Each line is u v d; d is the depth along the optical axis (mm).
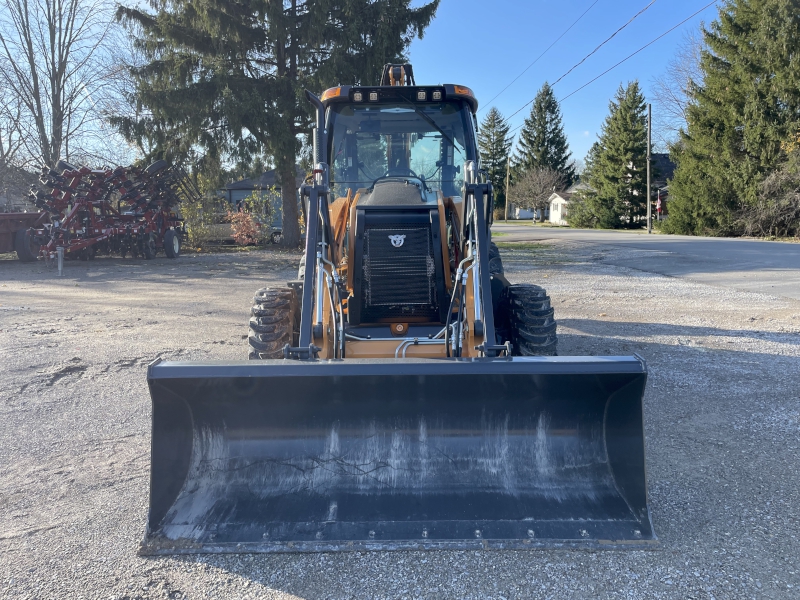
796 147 30109
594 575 2980
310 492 3416
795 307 9859
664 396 5629
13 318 9625
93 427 5004
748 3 32562
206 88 19938
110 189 19375
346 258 4707
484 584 2936
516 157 81562
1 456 4441
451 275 4727
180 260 20000
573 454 3488
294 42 20828
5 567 3076
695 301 10734
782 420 4957
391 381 3367
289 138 20219
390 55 20500
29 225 19734
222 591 2900
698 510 3570
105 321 9398
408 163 5570
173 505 3328
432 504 3348
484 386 3404
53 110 26781
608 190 51312
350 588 2924
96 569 3061
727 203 33719
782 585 2875
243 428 3520
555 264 17375
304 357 3914
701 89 35156
